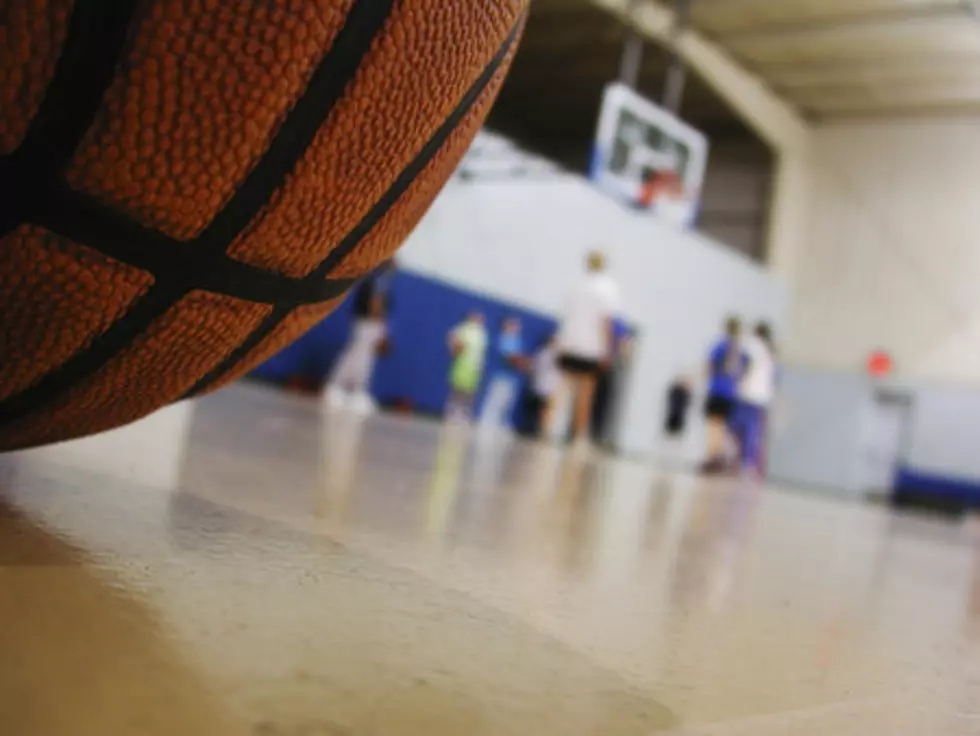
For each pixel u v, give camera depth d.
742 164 12.33
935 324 11.37
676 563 1.18
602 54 10.74
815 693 0.61
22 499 0.76
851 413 11.69
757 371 7.25
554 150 13.39
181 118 0.51
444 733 0.42
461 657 0.55
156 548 0.67
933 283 11.45
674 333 10.24
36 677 0.39
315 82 0.54
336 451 1.92
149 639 0.47
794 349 12.12
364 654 0.52
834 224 12.13
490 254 8.47
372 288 6.82
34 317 0.55
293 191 0.56
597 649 0.63
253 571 0.66
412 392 8.15
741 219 12.23
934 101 11.27
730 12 9.66
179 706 0.39
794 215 12.16
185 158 0.52
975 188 11.30
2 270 0.52
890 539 2.85
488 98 0.70
